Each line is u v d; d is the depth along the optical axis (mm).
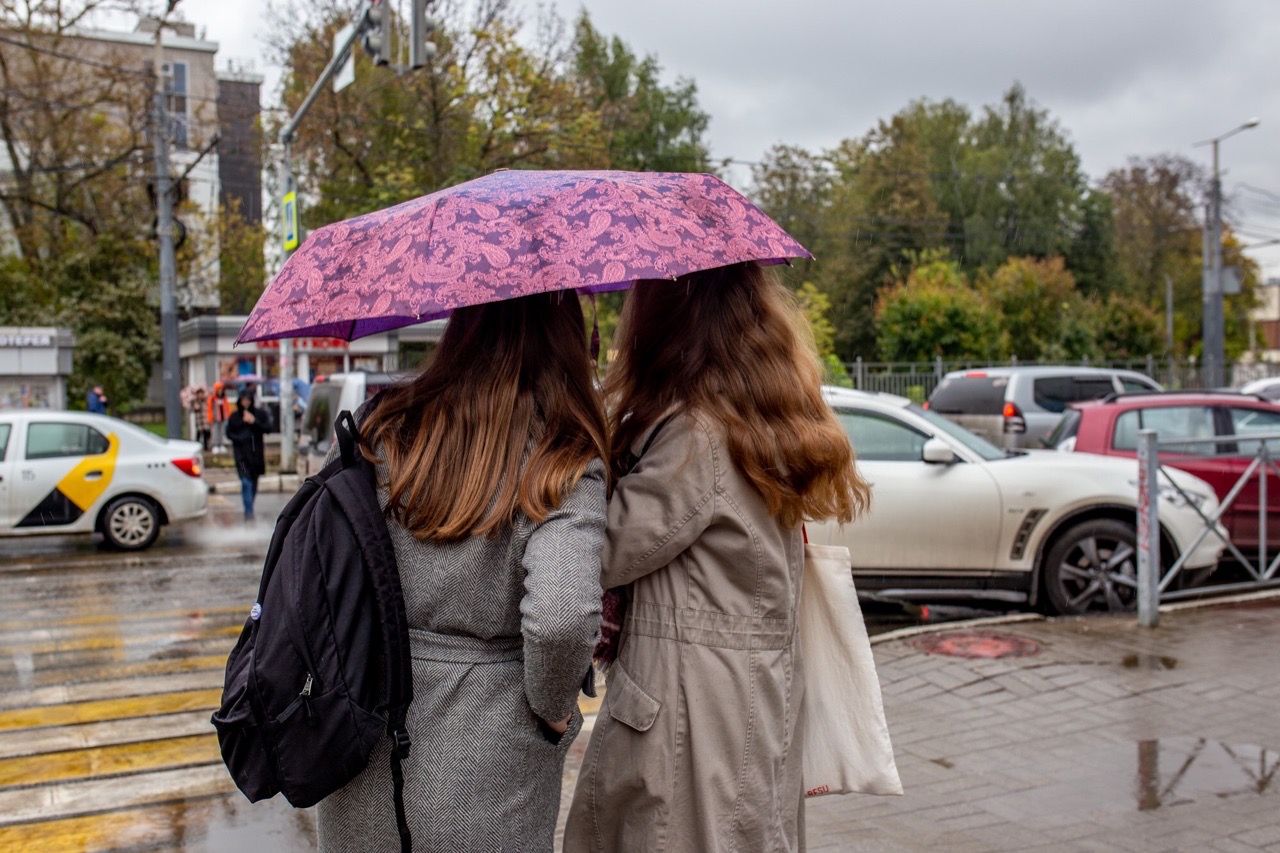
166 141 19500
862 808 3869
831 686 2141
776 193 48062
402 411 1835
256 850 3734
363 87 24859
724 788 1840
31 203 29375
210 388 24656
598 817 1916
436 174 25406
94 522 10805
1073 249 50844
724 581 1900
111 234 30188
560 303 1895
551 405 1808
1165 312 53156
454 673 1742
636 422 2035
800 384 1985
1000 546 6977
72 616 7734
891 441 7219
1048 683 5258
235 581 9180
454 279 1683
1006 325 35688
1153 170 55750
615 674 1939
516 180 1932
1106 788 3947
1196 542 6969
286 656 1656
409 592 1748
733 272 2051
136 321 31062
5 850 3750
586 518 1729
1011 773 4141
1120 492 6938
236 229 34562
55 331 21422
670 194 1938
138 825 3965
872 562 6969
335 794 1771
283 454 19047
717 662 1867
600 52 41094
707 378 1953
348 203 25422
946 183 48875
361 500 1731
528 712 1781
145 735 5027
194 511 11219
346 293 1791
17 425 10750
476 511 1706
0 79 28406
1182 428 8930
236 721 1672
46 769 4566
